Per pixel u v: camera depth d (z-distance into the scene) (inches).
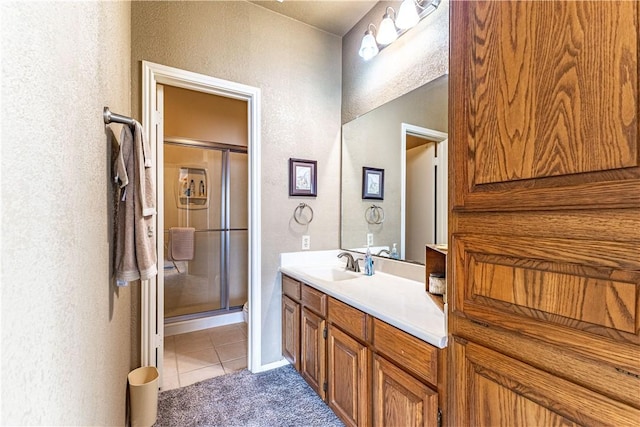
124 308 57.1
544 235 26.2
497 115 30.4
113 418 45.4
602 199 22.3
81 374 27.5
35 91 17.7
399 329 45.1
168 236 124.3
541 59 26.3
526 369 27.6
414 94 70.2
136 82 68.4
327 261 94.0
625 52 20.9
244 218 140.3
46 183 19.5
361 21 88.3
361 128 88.2
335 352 61.4
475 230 33.0
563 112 24.7
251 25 81.9
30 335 16.8
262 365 85.3
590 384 23.1
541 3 26.3
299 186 89.4
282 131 87.0
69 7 24.1
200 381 80.0
